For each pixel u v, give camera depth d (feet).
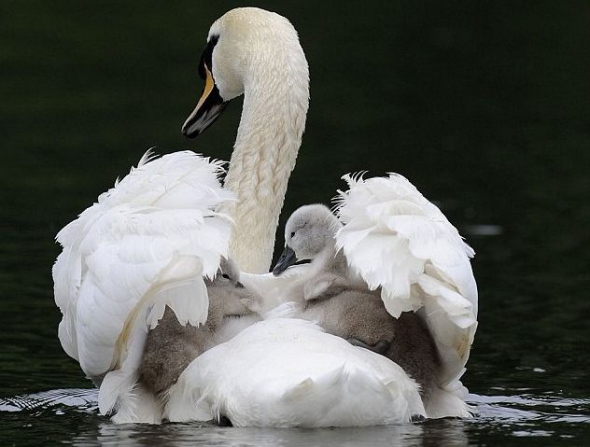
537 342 50.52
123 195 37.81
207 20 146.00
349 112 110.93
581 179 86.89
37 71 122.21
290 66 47.57
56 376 45.11
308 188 80.59
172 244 35.06
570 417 38.11
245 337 35.65
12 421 37.99
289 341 34.99
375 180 36.86
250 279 39.52
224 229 35.73
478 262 64.90
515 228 72.79
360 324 37.17
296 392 32.68
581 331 52.16
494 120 108.78
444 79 125.70
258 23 48.44
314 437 33.27
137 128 99.71
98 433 35.99
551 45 141.18
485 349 49.47
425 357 37.42
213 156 89.92
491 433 35.60
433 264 35.14
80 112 105.81
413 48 139.03
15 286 57.98
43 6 150.20
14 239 67.05
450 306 34.73
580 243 69.05
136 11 149.69
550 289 59.41
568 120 108.68
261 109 47.39
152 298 35.45
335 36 143.33
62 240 40.65
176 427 35.63
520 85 123.34
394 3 160.56
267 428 33.63
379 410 33.37
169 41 136.67
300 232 42.14
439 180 86.28
